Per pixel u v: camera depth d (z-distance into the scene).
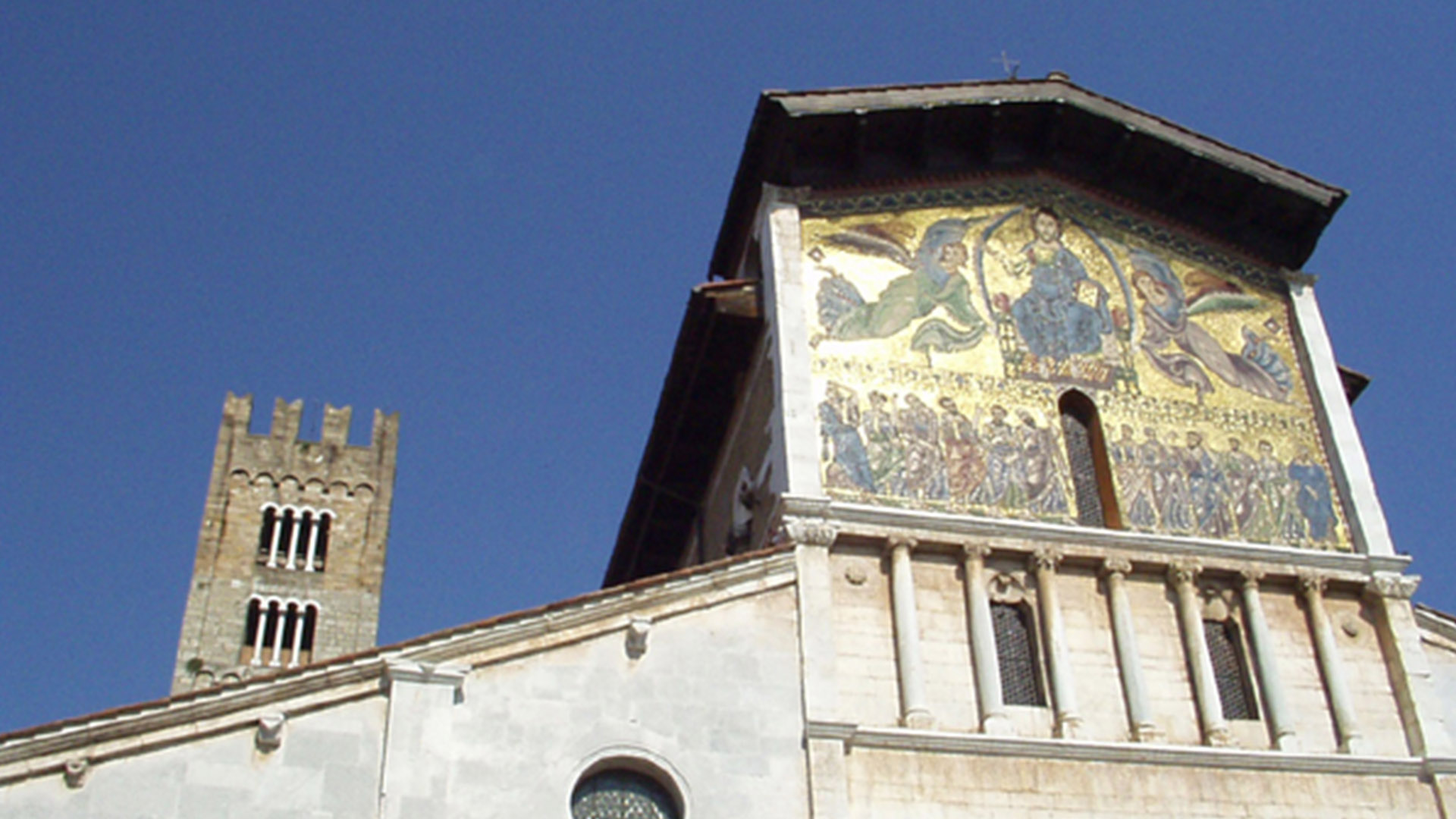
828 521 29.83
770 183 35.12
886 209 35.50
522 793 25.06
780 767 26.58
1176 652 30.34
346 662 25.38
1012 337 34.19
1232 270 37.19
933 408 32.50
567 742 25.80
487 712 25.67
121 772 23.50
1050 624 29.78
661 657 27.20
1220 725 29.28
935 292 34.41
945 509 30.98
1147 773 28.28
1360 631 31.61
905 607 29.14
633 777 26.12
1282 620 31.41
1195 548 31.50
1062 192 37.16
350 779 24.42
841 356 32.75
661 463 39.06
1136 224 37.25
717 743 26.56
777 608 28.47
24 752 23.16
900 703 28.27
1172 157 37.06
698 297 33.81
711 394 36.50
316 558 106.25
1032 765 27.83
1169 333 35.41
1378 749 29.92
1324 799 28.84
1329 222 37.31
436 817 24.28
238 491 106.69
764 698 27.27
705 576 28.30
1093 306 35.31
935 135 36.44
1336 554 32.31
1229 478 33.34
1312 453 34.34
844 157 35.62
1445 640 32.06
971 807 27.09
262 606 102.44
